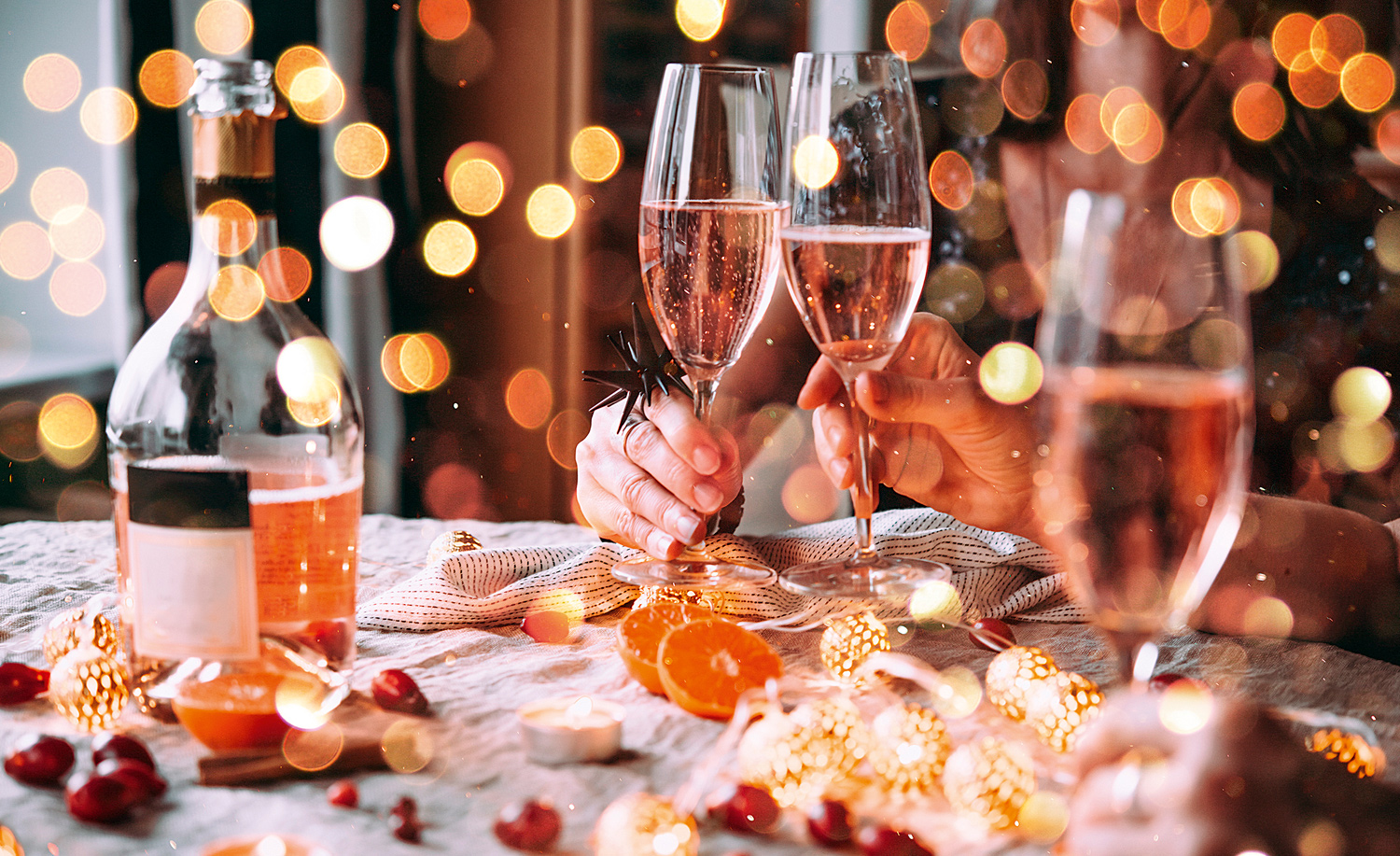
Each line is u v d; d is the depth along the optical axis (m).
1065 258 0.68
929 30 1.52
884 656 0.75
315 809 0.71
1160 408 0.66
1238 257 0.68
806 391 0.96
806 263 0.84
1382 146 1.27
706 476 0.95
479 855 0.68
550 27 2.34
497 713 0.79
